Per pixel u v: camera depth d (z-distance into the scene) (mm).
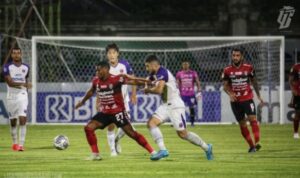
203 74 63281
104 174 23609
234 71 31969
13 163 27219
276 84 56312
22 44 54594
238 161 27953
